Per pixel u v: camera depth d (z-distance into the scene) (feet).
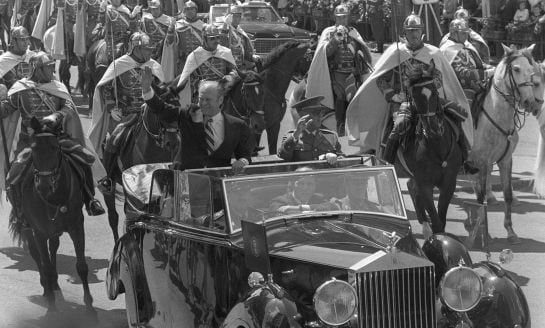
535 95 51.83
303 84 60.54
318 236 27.53
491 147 50.06
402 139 44.55
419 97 43.14
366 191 29.60
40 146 37.83
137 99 49.52
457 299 26.22
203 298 28.71
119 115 48.21
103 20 82.84
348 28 58.08
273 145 62.03
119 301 40.68
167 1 86.17
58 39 83.66
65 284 42.88
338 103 57.77
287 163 30.76
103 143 49.83
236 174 30.01
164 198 31.58
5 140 43.96
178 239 30.04
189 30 69.26
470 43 57.93
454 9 87.76
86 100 87.04
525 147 72.49
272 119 61.11
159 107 33.81
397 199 29.76
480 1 98.07
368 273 25.36
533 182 61.77
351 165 31.42
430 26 66.69
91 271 44.65
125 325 37.35
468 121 48.88
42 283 41.01
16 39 51.52
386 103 50.72
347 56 57.41
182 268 29.78
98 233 51.67
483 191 51.13
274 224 28.19
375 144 51.34
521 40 93.15
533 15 93.04
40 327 37.19
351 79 57.67
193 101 54.44
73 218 38.70
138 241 32.91
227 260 27.73
